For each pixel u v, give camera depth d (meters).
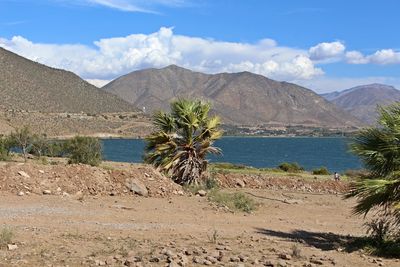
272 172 36.12
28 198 16.28
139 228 12.52
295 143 198.75
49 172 18.58
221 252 9.72
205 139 24.16
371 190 10.88
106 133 157.00
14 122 122.50
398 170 11.12
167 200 18.53
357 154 11.59
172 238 11.35
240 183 26.64
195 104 24.42
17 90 153.00
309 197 24.28
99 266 8.22
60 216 13.57
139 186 19.19
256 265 8.77
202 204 18.09
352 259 10.03
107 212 14.87
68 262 8.38
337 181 28.59
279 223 15.70
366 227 15.70
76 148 33.69
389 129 11.47
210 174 26.03
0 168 17.95
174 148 23.61
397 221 11.47
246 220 15.70
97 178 19.02
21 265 8.02
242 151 124.25
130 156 80.50
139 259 8.64
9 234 9.95
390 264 9.66
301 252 10.35
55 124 139.75
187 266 8.43
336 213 19.25
